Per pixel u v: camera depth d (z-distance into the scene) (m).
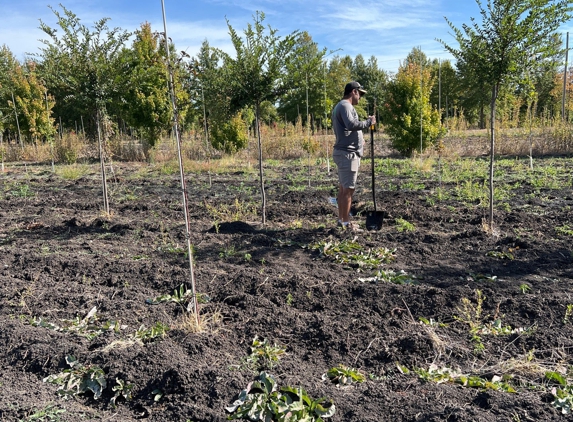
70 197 10.34
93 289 4.84
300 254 5.83
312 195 9.71
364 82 37.97
